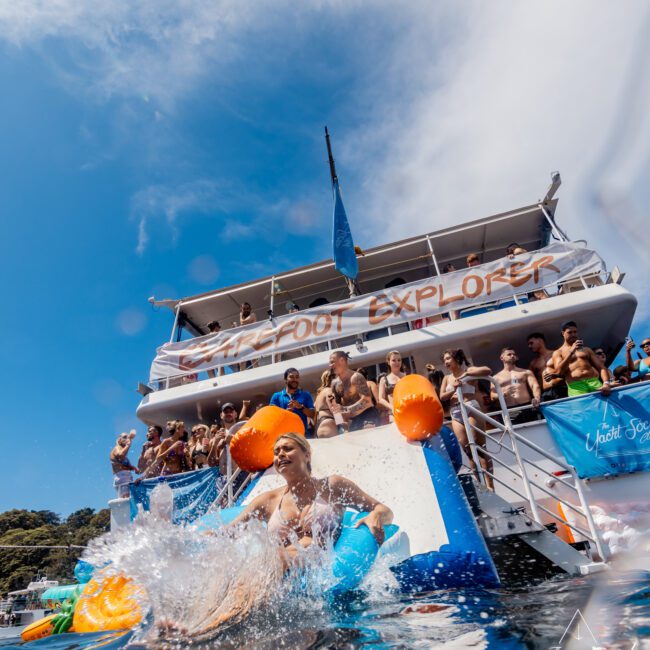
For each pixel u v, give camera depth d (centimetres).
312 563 302
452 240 1052
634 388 579
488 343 829
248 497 475
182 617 235
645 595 229
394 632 203
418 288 857
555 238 929
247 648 196
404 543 358
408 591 313
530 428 600
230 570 264
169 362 947
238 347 918
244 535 294
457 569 321
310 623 230
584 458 570
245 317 1026
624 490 549
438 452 477
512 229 1033
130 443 783
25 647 252
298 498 353
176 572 253
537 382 675
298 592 275
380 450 482
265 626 229
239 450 508
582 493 443
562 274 795
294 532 341
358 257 1066
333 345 937
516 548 420
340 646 187
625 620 183
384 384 641
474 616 222
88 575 563
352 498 354
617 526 512
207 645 207
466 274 842
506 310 792
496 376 689
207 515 395
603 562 404
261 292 1134
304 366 845
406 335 828
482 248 1082
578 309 756
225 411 735
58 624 325
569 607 221
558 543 409
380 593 300
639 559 405
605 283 840
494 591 296
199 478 686
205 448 752
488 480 572
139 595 308
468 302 825
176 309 1134
